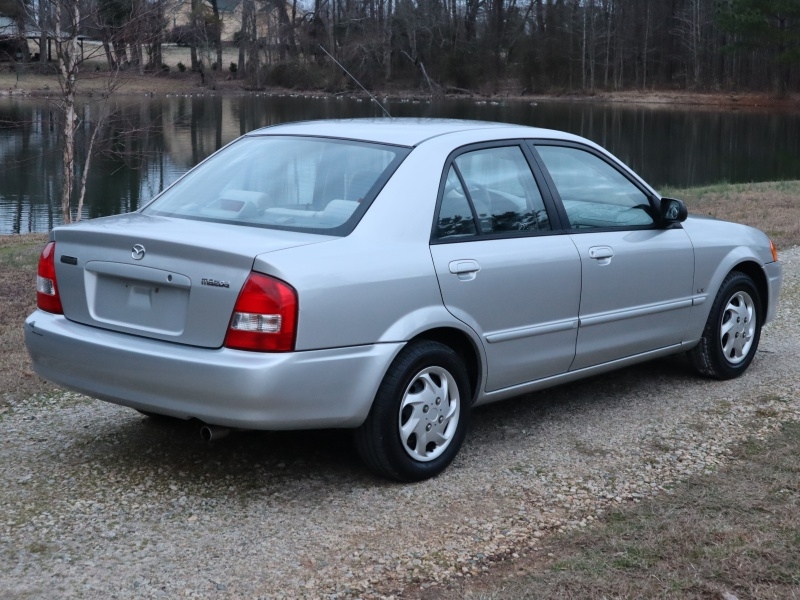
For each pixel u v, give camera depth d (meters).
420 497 4.25
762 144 42.69
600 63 88.25
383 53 73.12
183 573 3.53
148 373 4.02
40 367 4.47
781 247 11.51
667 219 5.59
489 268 4.57
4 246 12.70
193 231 4.21
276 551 3.71
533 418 5.35
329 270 3.99
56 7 13.60
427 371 4.38
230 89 75.69
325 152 4.72
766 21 76.81
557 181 5.12
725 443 4.92
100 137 18.16
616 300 5.27
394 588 3.44
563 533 3.88
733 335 6.08
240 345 3.88
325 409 4.01
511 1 85.69
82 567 3.57
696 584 3.38
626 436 5.05
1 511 4.04
